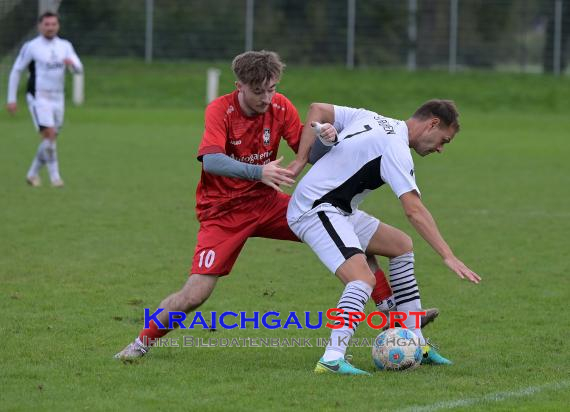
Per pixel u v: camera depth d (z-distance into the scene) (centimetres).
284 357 1888
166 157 5712
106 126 7600
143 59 10825
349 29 10800
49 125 4269
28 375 1709
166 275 2652
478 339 2030
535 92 9919
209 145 1744
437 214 3819
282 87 9850
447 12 10744
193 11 10812
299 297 2420
